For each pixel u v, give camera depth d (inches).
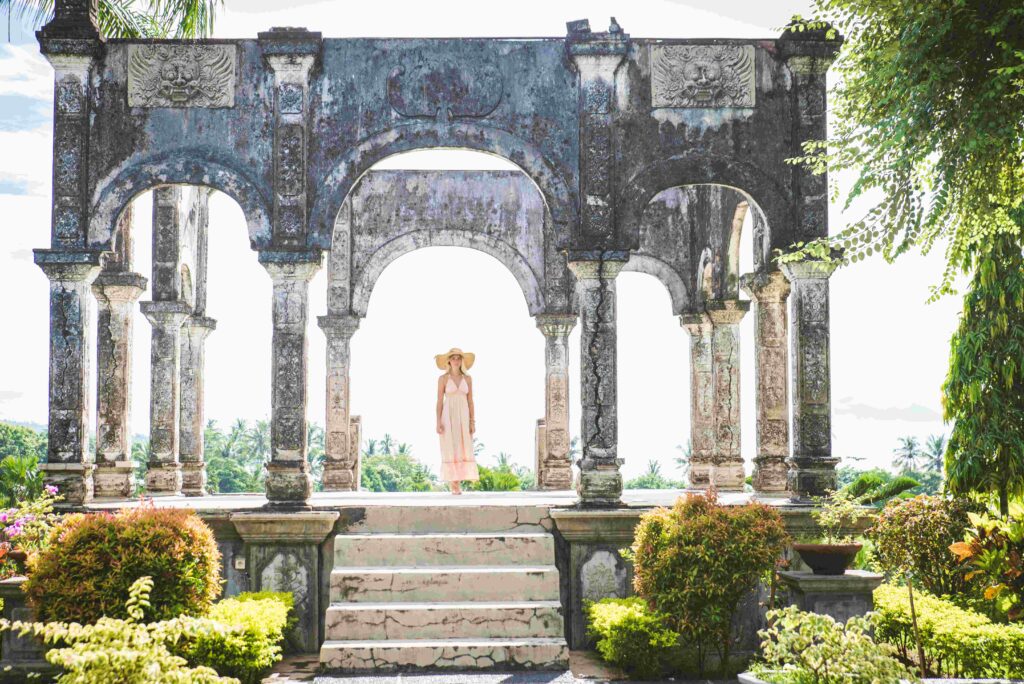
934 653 367.9
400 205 700.7
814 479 445.4
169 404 580.4
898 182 347.6
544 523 433.7
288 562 419.8
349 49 458.6
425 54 459.8
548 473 687.7
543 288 698.8
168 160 451.2
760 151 460.8
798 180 459.8
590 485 438.9
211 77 454.6
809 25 382.9
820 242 362.3
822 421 449.7
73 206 446.3
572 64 461.4
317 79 457.4
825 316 453.4
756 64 462.9
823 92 462.3
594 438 444.1
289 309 446.0
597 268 452.8
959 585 443.5
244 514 418.3
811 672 253.6
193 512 371.9
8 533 387.5
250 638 345.4
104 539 344.8
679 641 387.5
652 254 679.1
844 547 350.0
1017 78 318.7
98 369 530.0
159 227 585.0
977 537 347.3
